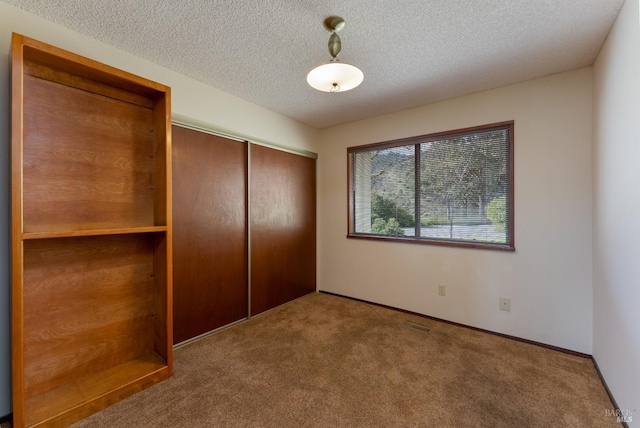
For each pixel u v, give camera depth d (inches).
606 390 68.9
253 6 61.2
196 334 98.7
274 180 129.1
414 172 121.6
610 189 67.6
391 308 127.8
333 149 148.2
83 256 69.8
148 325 81.9
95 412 62.1
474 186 106.6
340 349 90.3
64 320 66.9
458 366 80.0
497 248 99.5
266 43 75.3
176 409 63.4
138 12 63.3
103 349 73.1
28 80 61.4
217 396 67.7
